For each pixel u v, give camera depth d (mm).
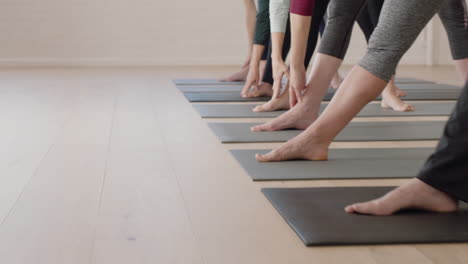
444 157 1291
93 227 1286
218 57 6746
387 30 1576
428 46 6848
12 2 6309
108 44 6562
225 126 2518
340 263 1087
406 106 2934
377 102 3299
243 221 1320
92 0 6457
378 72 1633
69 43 6488
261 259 1107
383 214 1317
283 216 1330
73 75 5340
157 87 4234
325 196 1476
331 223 1270
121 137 2318
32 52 6434
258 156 1869
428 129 2416
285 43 3184
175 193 1542
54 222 1320
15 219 1340
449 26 2646
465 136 1254
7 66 6352
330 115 1853
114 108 3127
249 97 3500
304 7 2223
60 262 1097
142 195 1527
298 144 1875
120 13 6527
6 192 1559
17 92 3893
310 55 2773
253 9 4383
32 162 1899
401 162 1845
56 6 6402
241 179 1679
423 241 1178
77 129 2496
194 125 2592
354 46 6875
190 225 1296
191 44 6688
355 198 1453
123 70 5996
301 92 2381
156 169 1801
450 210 1334
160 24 6605
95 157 1966
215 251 1147
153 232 1254
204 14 6648
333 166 1794
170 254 1133
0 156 1985
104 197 1510
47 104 3279
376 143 2176
